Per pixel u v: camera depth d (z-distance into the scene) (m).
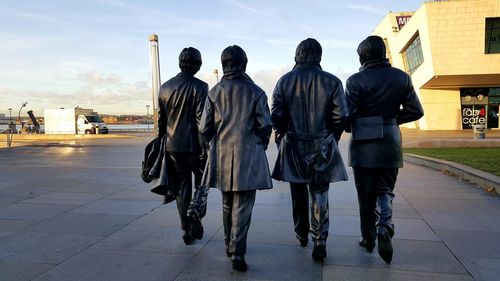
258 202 6.40
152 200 6.68
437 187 7.52
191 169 4.40
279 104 3.76
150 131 48.31
